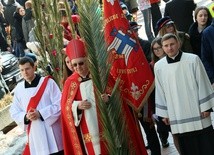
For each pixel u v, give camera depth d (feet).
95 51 14.66
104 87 14.85
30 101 17.63
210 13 24.53
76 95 16.92
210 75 21.75
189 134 17.66
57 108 17.63
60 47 19.45
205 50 21.90
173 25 21.91
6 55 36.68
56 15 19.61
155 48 19.66
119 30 18.04
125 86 18.38
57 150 17.78
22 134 26.18
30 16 39.81
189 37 23.41
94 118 16.67
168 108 17.81
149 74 18.42
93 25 14.61
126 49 18.12
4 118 29.94
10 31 43.75
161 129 21.31
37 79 17.92
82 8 14.64
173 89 17.53
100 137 16.65
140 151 17.54
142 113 19.84
